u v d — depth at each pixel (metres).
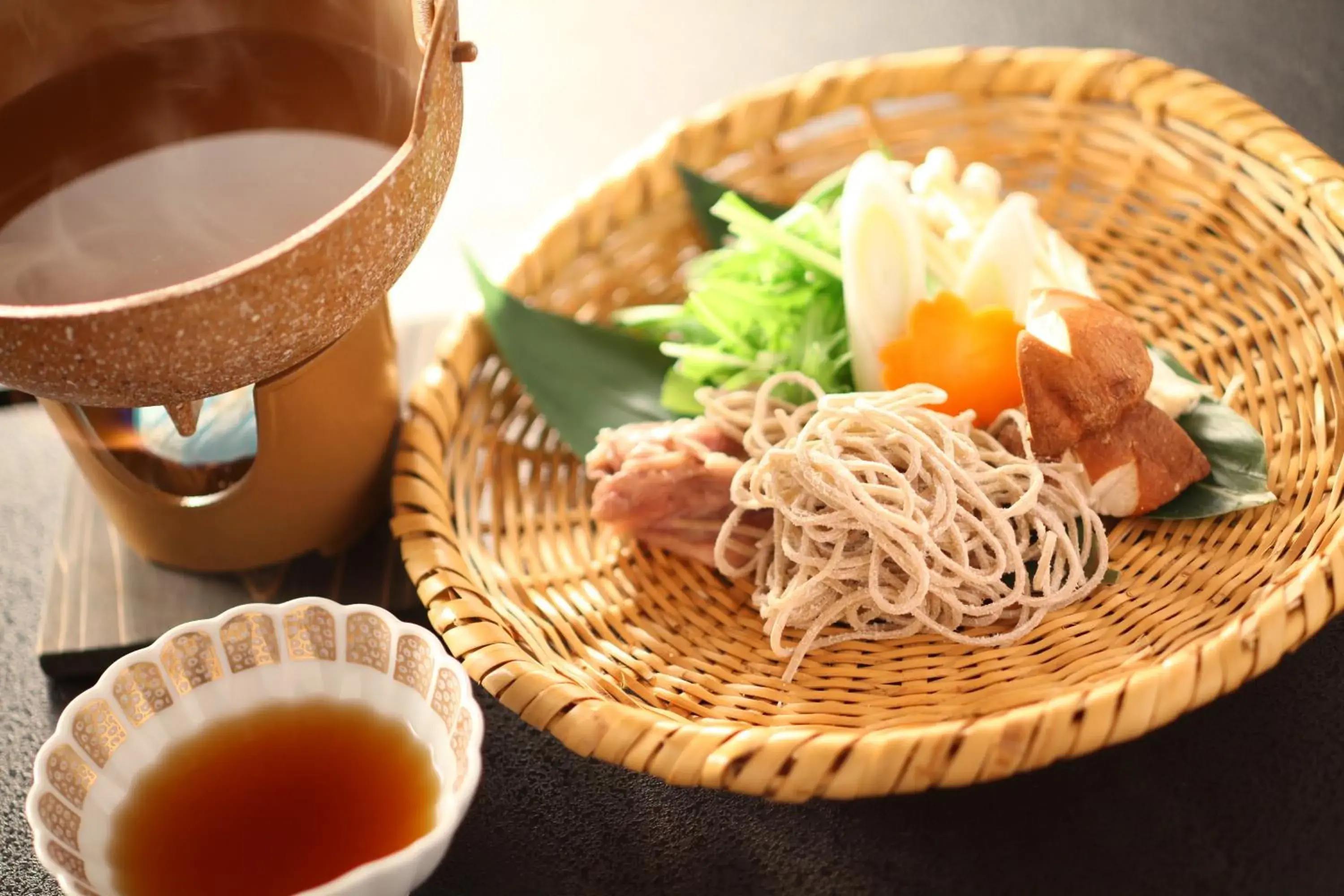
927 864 0.73
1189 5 1.03
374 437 0.81
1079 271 0.84
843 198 0.83
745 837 0.75
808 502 0.79
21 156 0.77
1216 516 0.79
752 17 1.08
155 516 0.80
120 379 0.71
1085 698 0.70
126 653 0.80
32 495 0.86
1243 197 0.84
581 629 0.79
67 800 0.71
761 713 0.76
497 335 0.83
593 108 1.05
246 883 0.71
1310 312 0.81
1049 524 0.78
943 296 0.81
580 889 0.74
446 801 0.71
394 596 0.81
